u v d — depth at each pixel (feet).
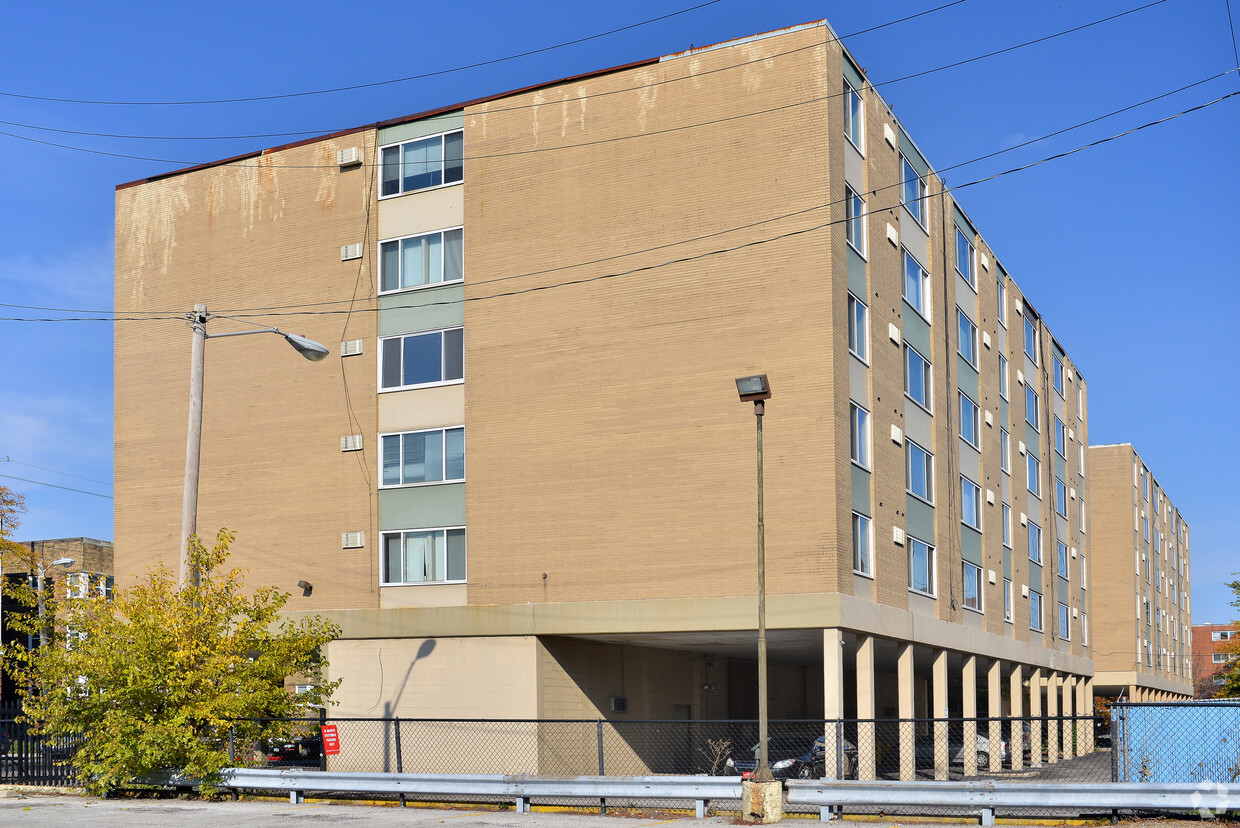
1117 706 59.26
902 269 108.06
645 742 109.81
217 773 71.82
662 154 95.09
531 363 97.60
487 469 98.22
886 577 96.68
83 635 74.84
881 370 99.35
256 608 76.43
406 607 99.55
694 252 92.89
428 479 100.78
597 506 93.66
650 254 94.38
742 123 92.58
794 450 87.81
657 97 96.02
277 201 110.52
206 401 110.93
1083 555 191.83
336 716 100.48
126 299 116.06
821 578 85.87
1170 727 59.16
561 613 93.61
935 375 115.14
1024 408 154.92
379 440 103.09
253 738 75.31
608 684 104.22
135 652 70.85
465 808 67.51
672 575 90.38
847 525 88.69
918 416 109.81
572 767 97.45
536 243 98.78
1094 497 249.55
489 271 100.37
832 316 88.02
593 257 96.43
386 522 101.86
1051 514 167.32
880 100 104.83
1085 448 199.93
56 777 77.41
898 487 101.65
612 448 93.71
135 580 110.73
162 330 113.91
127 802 70.90
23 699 74.90
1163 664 288.71
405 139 105.91
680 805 69.41
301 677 102.32
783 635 94.53
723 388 90.53
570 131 98.78
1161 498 302.25
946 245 123.24
